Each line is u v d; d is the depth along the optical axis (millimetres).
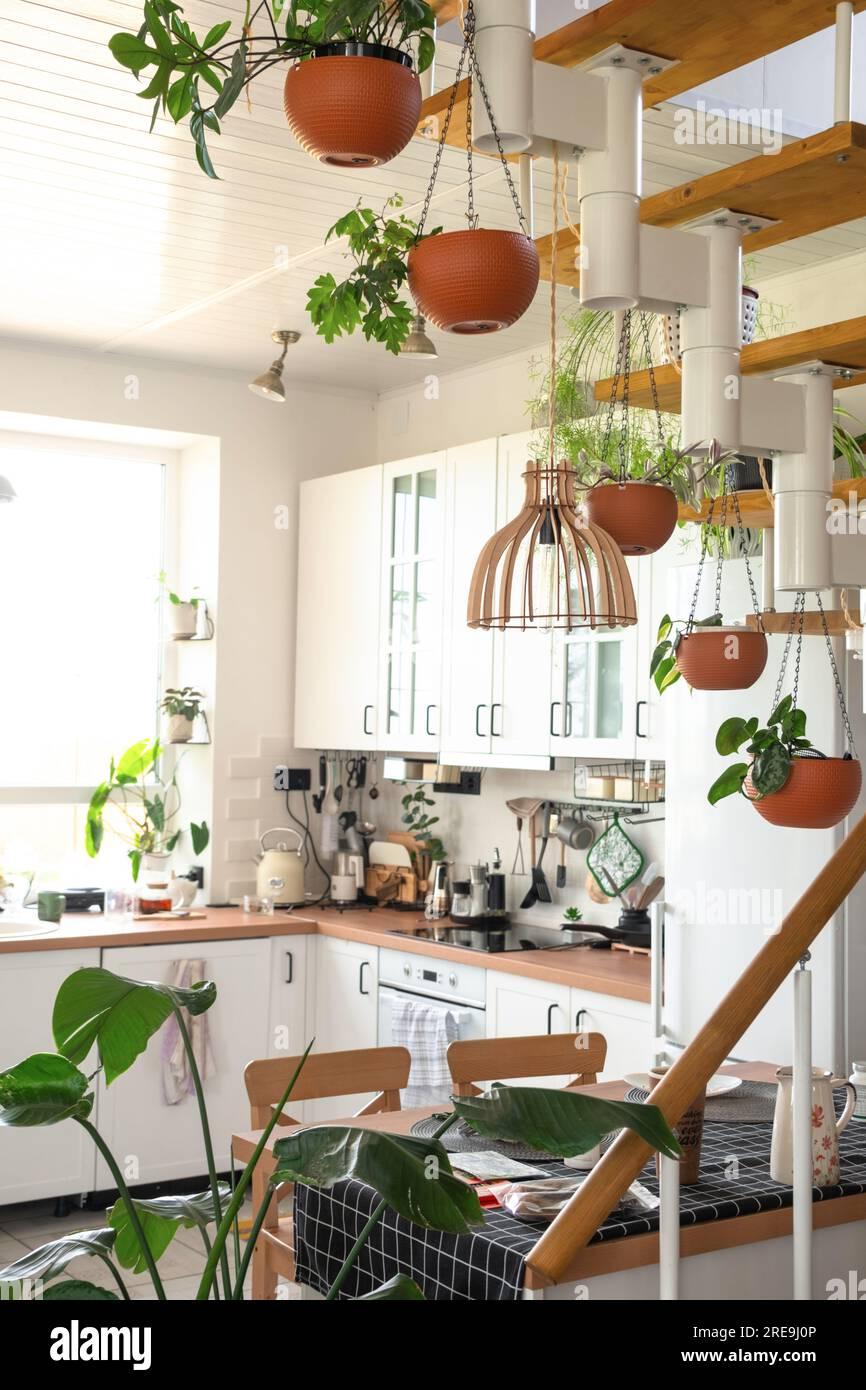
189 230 4348
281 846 5934
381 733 5527
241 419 5980
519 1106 1789
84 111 3537
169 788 6164
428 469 5332
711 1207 2248
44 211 4207
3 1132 4816
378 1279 2350
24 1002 4859
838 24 1975
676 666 2943
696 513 3174
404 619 5438
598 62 2059
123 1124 5031
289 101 1676
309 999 5457
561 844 5184
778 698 3680
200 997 2088
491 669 4969
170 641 6086
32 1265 1961
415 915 5605
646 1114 1842
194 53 1709
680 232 2262
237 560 5961
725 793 2633
